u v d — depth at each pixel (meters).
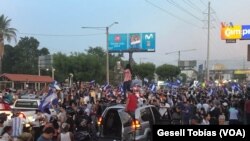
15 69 114.44
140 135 15.37
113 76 83.69
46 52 128.12
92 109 19.61
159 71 111.31
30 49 124.94
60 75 80.88
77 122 17.02
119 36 69.50
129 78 23.97
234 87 50.22
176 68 111.56
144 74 97.69
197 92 39.41
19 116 14.10
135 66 97.56
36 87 79.81
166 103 25.05
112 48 69.69
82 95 29.14
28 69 114.62
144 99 24.78
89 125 17.09
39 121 15.48
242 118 23.61
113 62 93.00
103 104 20.33
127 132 14.92
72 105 19.19
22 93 41.41
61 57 77.00
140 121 15.38
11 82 73.94
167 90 39.09
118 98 25.83
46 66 74.81
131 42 69.12
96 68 77.56
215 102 22.86
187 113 21.17
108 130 14.98
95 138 16.59
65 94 27.83
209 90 43.22
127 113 15.17
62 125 13.36
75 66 76.25
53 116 16.05
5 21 84.00
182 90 38.78
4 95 30.47
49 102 17.94
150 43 68.38
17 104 24.42
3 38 83.38
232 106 22.62
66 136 13.07
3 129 12.12
